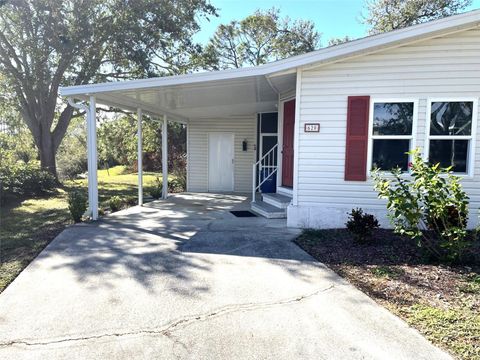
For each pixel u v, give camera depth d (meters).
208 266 4.53
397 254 4.86
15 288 3.88
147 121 18.75
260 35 24.75
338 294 3.63
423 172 4.41
